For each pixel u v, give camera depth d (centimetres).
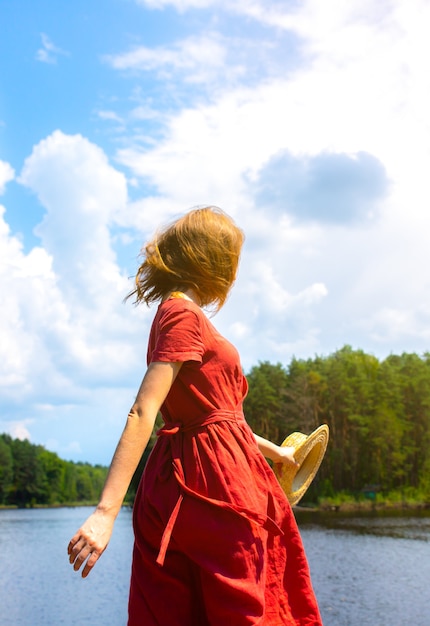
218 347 226
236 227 244
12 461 16212
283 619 216
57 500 17188
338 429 7900
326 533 4141
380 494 7475
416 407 8225
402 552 3050
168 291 239
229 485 210
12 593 2331
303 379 7938
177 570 209
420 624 1598
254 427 7912
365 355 9588
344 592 2089
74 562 184
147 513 214
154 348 222
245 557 205
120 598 2164
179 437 220
